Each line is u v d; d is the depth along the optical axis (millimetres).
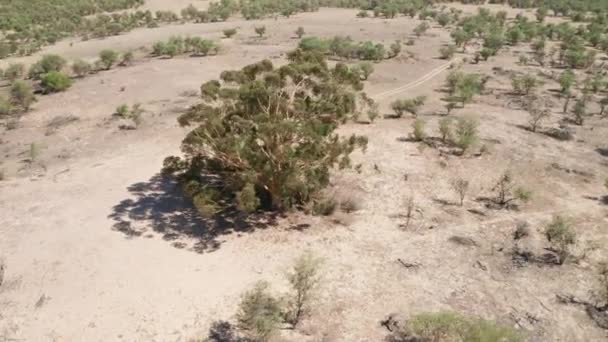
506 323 18391
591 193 28219
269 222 24906
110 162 32156
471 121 35625
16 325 18422
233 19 87375
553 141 35188
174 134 36531
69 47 69438
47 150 35000
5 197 27688
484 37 67875
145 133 36969
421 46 64688
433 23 80438
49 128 39469
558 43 66875
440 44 65938
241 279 20797
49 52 67000
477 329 16641
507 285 20422
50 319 18734
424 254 22359
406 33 72375
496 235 23781
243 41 67750
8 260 22031
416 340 17438
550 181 29406
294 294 19734
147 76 52125
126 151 33906
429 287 20312
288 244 23109
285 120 22203
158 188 28438
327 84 24656
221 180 28969
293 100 24859
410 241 23344
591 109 42312
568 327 18266
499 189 28250
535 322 18469
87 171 30859
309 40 59062
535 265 21625
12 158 34000
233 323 18406
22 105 44000
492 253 22422
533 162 31641
